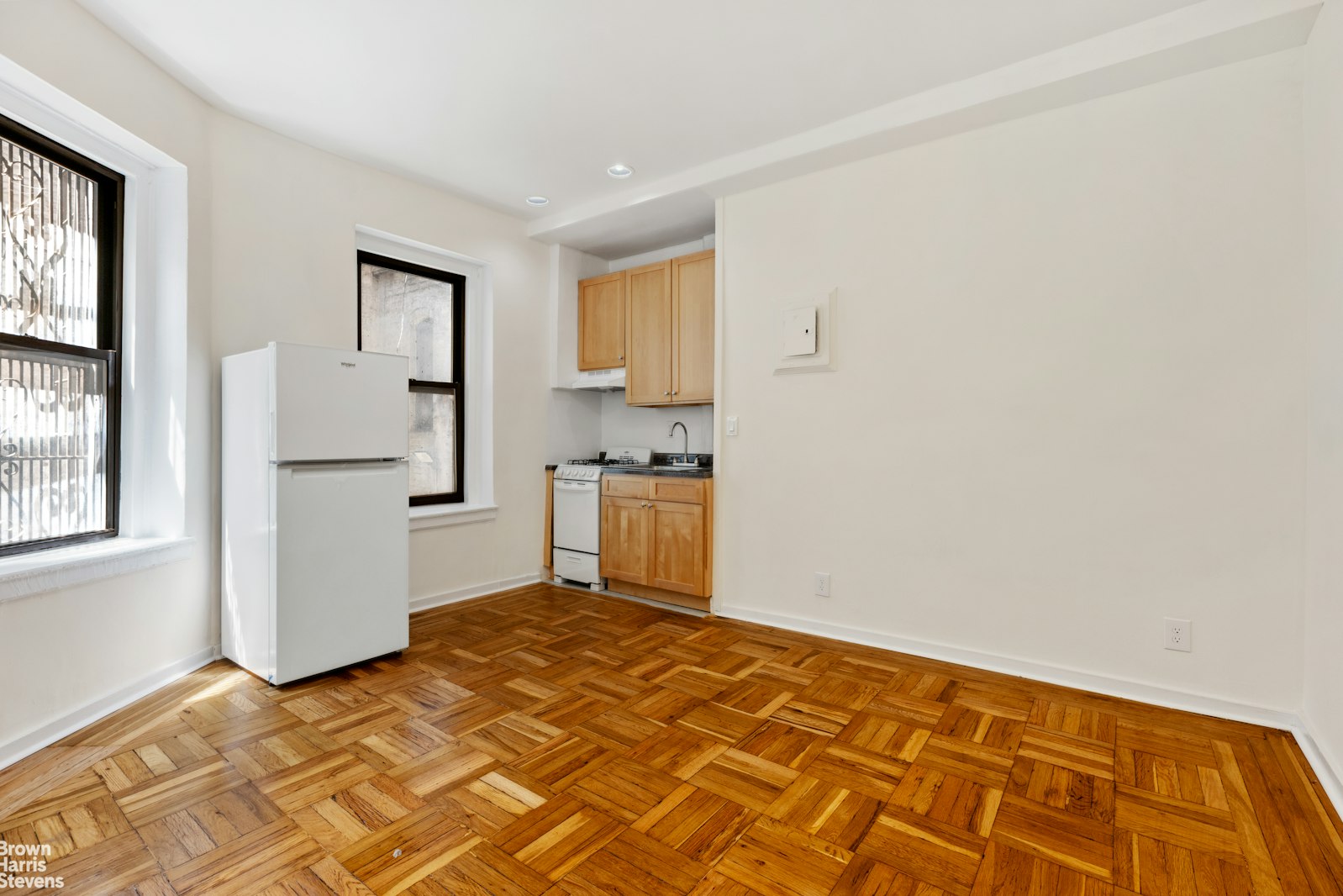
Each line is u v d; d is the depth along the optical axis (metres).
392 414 2.89
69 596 2.13
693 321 3.97
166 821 1.64
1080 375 2.57
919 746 2.07
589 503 4.22
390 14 2.18
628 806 1.73
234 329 2.88
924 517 2.95
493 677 2.69
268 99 2.75
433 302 3.99
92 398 2.45
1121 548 2.49
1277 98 2.21
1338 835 1.59
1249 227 2.25
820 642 3.15
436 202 3.78
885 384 3.05
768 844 1.56
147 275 2.64
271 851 1.53
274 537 2.50
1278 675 2.21
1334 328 1.90
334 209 3.29
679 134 3.09
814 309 3.21
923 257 2.95
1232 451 2.28
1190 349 2.35
